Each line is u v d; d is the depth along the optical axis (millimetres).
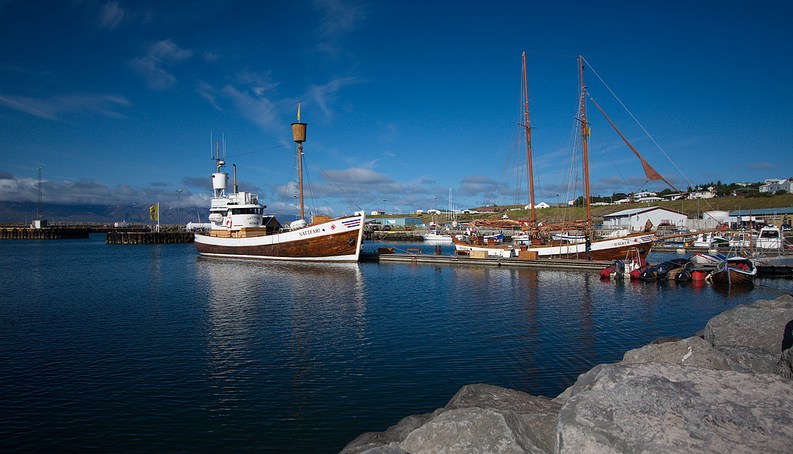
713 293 34031
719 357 8844
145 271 50812
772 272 42406
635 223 100375
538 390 14656
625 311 27047
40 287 37969
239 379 15758
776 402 5875
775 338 10789
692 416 5648
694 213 117188
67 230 153375
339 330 22438
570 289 36000
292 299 31578
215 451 11141
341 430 12156
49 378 15852
